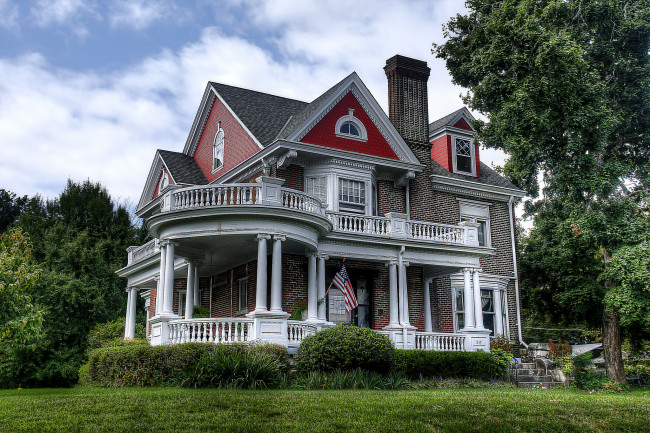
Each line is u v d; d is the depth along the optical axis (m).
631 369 29.91
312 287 20.08
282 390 14.42
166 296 18.45
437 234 23.73
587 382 22.58
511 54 23.03
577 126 22.62
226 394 13.07
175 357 16.17
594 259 27.31
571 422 11.60
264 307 17.83
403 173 25.38
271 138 23.80
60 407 11.44
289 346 17.73
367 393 14.05
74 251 37.12
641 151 27.42
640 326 27.09
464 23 26.09
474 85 26.61
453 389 17.58
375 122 25.02
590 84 22.58
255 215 18.27
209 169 28.31
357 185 24.08
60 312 30.38
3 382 26.11
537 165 24.73
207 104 28.78
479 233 28.14
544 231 29.50
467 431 10.63
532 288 31.62
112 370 17.56
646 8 23.77
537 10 23.77
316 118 23.27
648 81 24.16
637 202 26.20
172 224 18.91
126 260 42.44
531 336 39.38
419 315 24.58
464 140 29.34
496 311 27.42
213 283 25.75
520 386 21.66
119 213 45.31
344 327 17.08
